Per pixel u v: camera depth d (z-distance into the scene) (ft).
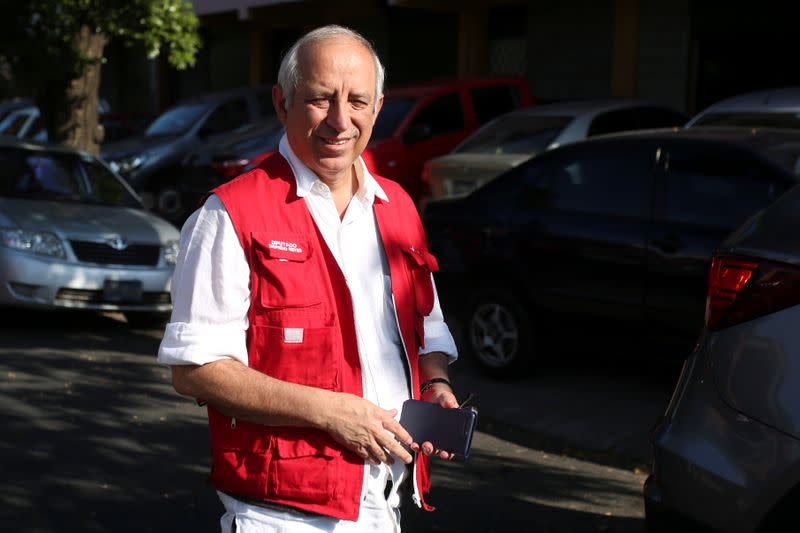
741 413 9.00
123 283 26.22
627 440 18.40
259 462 6.99
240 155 40.42
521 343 21.75
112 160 46.06
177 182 46.21
